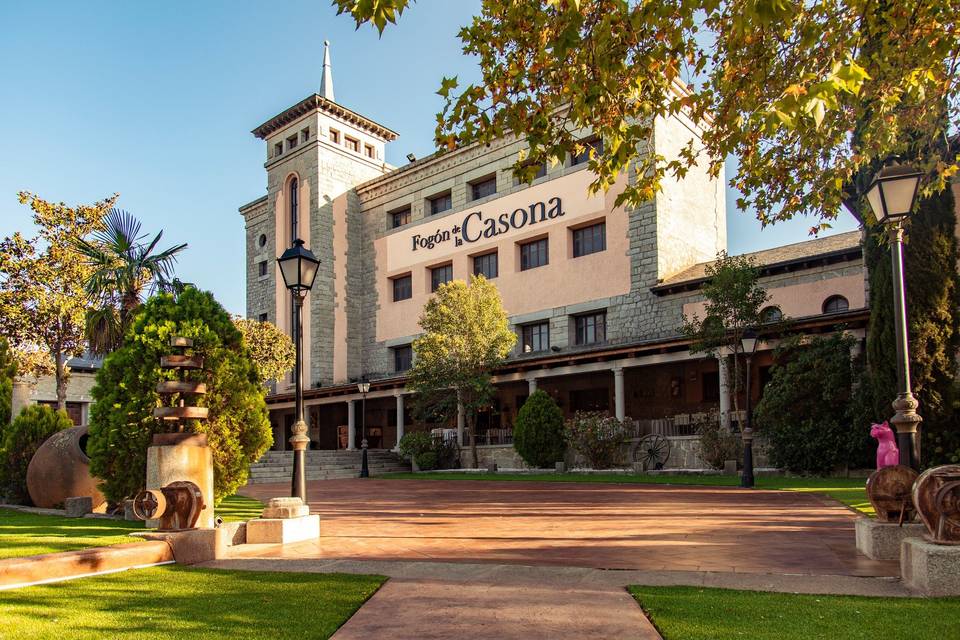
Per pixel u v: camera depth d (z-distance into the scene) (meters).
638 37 7.25
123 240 17.45
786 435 18.83
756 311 21.06
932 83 8.59
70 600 5.05
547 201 32.75
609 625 4.28
